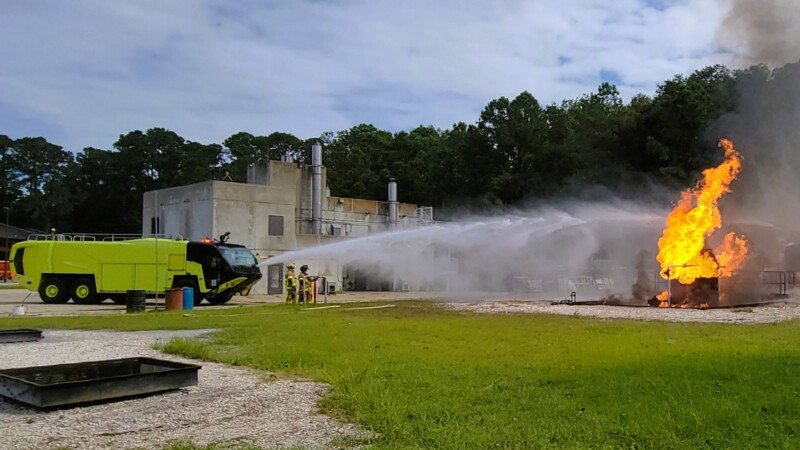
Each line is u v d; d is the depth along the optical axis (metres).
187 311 23.02
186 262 28.86
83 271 29.08
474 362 10.09
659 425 6.21
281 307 25.34
